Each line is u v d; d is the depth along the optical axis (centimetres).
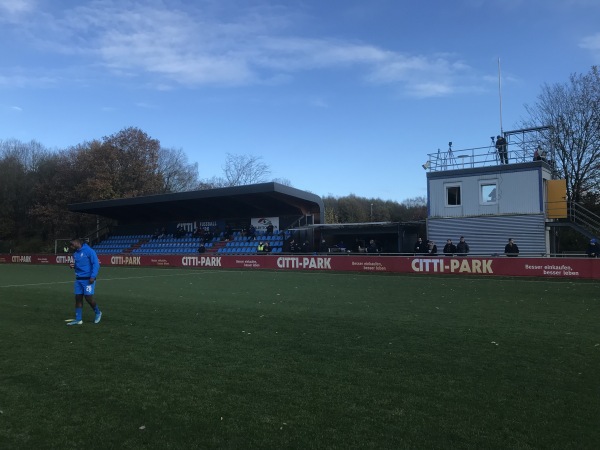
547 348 728
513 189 2491
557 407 484
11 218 5997
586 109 3145
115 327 923
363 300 1297
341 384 561
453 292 1484
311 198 3466
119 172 5000
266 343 773
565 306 1169
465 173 2625
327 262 2516
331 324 935
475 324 930
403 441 409
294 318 1006
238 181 6044
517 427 436
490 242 2531
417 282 1844
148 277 2192
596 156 3094
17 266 3509
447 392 530
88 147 5359
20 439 421
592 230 2536
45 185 5612
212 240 3719
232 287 1681
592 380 570
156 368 634
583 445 400
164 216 4178
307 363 652
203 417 466
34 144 6512
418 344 760
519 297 1349
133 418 466
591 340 782
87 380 585
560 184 2509
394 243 3169
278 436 422
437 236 2678
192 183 6769
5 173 5997
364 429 435
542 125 3272
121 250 4150
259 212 3712
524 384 556
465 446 399
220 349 735
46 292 1570
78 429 441
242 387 554
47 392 542
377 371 612
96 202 3909
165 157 6469
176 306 1197
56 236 5666
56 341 802
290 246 3064
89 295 966
